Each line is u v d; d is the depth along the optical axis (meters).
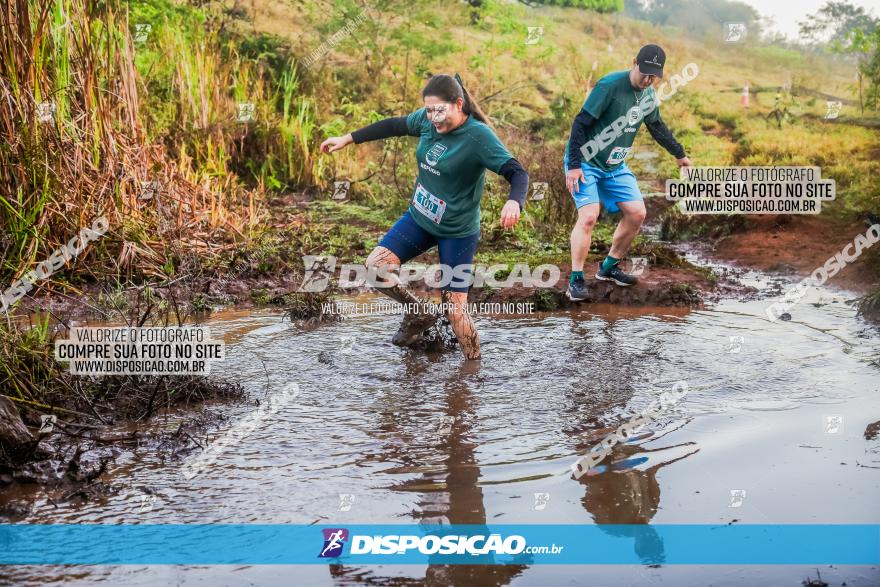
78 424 4.45
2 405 3.98
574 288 7.21
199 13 13.12
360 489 3.75
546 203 10.38
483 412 4.70
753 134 14.41
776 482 3.81
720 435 4.34
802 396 4.91
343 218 10.70
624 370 5.43
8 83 7.02
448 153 5.17
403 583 3.03
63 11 7.64
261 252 8.31
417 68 14.97
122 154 8.06
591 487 3.77
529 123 14.82
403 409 4.75
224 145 10.91
